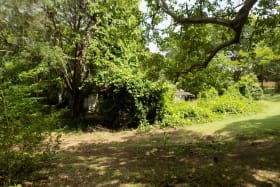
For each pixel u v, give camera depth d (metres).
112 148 11.57
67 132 15.54
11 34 15.44
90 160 9.38
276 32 9.70
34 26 15.52
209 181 6.72
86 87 18.14
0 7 15.11
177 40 10.16
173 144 11.59
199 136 13.07
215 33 9.97
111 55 17.28
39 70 14.83
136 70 16.98
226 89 24.11
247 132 12.79
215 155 9.13
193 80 10.68
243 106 19.89
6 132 5.87
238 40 7.94
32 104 6.44
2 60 8.95
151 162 8.70
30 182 6.98
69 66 18.05
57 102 20.11
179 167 7.95
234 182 6.59
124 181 7.01
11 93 5.99
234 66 27.75
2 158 5.85
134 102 16.77
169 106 17.39
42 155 6.84
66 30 17.27
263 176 6.93
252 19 8.66
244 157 8.69
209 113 17.48
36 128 6.34
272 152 9.11
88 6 16.55
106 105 17.80
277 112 19.31
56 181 7.14
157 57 10.45
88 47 17.11
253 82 28.41
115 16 15.12
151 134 14.62
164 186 6.53
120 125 17.08
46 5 15.66
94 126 16.98
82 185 6.85
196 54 9.97
